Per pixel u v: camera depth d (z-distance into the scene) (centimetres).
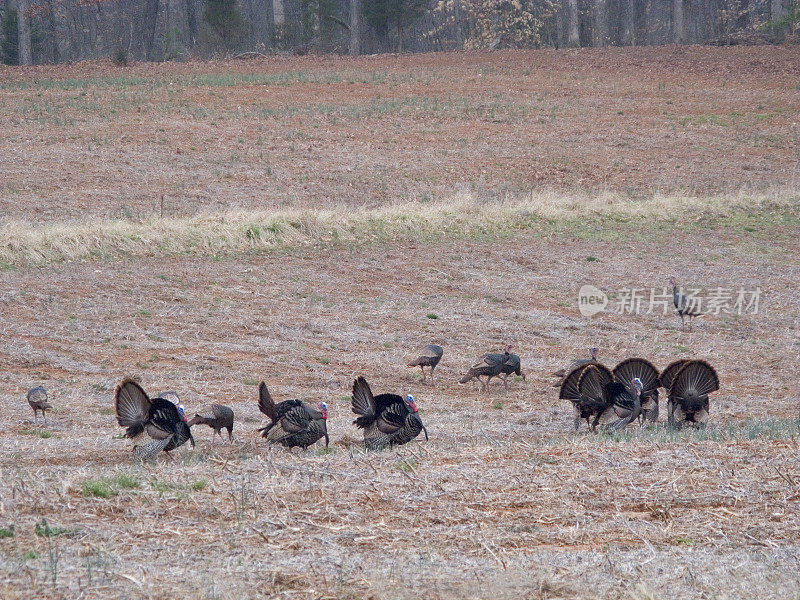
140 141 9150
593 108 11231
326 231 6306
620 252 6469
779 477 2183
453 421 3244
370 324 4691
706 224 7288
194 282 5203
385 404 2700
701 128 10431
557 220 7125
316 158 8962
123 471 2261
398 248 6234
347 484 2094
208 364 3900
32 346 3969
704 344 4659
